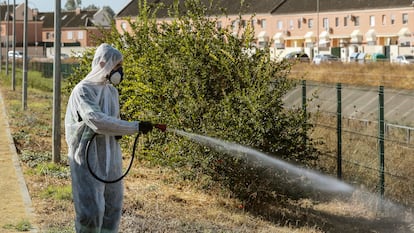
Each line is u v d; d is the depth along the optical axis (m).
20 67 76.69
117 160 7.56
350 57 68.75
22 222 9.91
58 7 16.09
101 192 7.43
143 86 13.92
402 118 23.81
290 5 92.50
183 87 13.12
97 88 7.45
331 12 87.94
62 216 10.47
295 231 11.32
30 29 123.62
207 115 12.54
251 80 12.88
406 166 14.50
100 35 21.78
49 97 35.94
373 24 84.44
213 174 12.77
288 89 12.84
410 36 80.62
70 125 7.46
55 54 15.66
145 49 14.55
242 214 12.02
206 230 10.26
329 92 27.08
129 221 10.23
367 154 15.51
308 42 88.38
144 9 15.73
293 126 12.55
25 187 12.58
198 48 13.19
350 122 19.44
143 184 13.87
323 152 14.66
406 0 81.75
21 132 20.67
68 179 13.69
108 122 7.25
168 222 10.54
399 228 12.48
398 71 40.50
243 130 12.20
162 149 13.55
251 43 13.52
